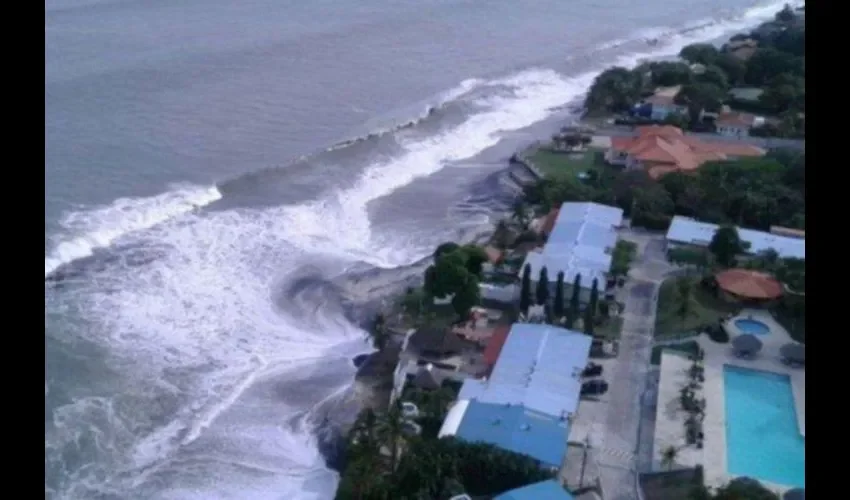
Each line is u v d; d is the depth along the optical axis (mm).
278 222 106250
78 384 73750
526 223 105250
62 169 112250
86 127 126812
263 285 92250
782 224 105062
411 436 65750
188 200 108500
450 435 64938
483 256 92938
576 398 70688
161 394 74188
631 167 122062
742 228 103500
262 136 132000
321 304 89562
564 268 90562
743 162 123125
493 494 62281
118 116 132500
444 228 108375
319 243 102688
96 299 85688
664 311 86000
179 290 89375
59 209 101438
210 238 100562
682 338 81250
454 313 87062
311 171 121312
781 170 118312
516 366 74188
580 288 87250
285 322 86312
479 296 86188
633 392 74500
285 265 96688
